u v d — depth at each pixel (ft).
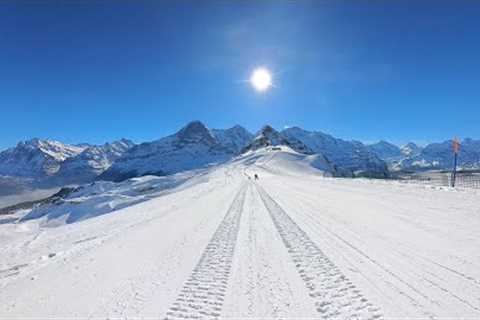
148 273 21.06
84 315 15.56
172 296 17.24
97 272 21.83
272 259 22.80
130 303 16.62
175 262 23.18
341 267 20.31
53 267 23.84
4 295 18.72
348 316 14.34
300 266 21.02
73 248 30.27
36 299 17.78
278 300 16.26
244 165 426.92
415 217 33.83
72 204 251.39
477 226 28.19
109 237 33.78
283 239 28.53
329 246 25.26
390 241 25.44
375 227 30.76
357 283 17.70
